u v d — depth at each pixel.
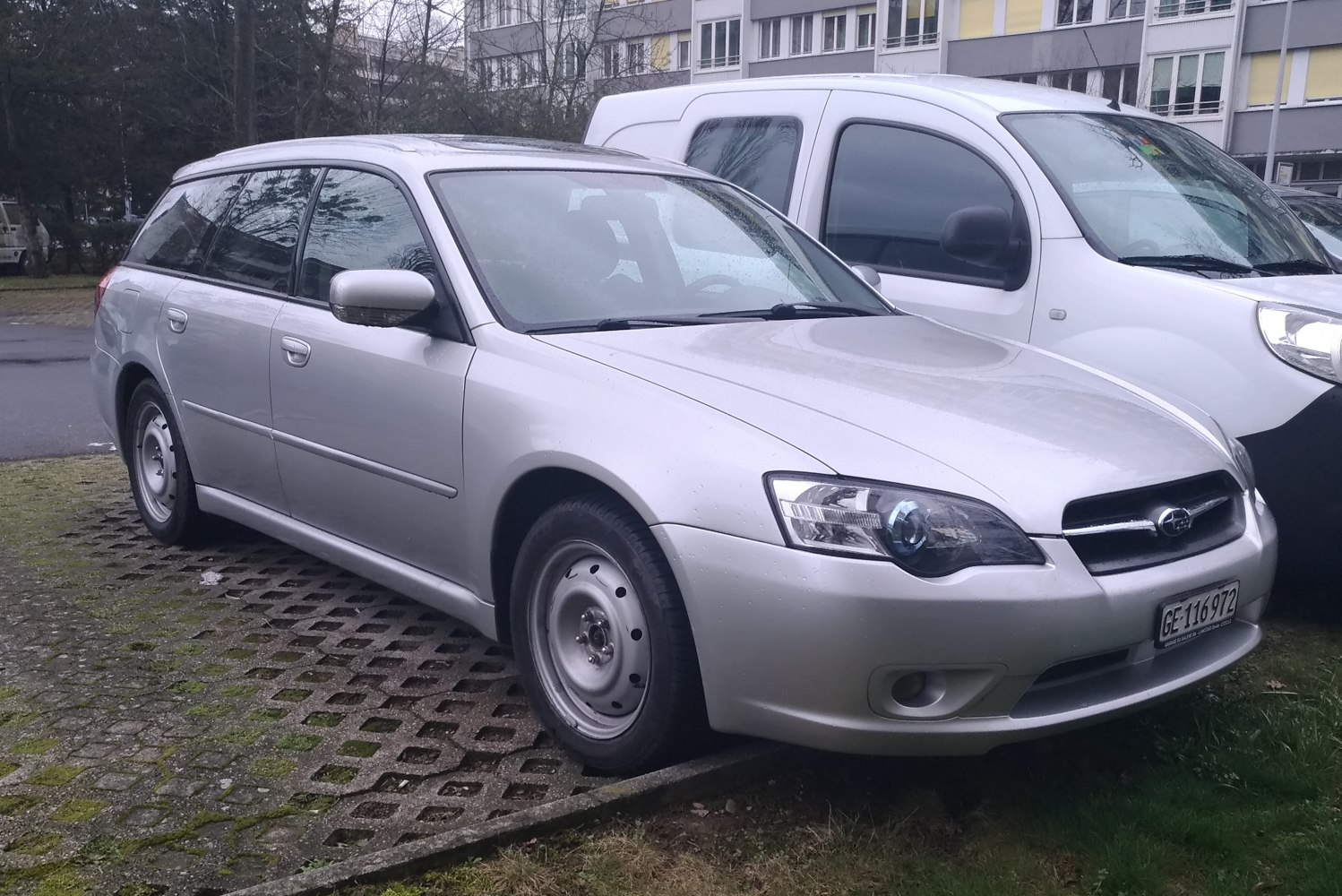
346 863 2.72
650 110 6.93
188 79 28.12
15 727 3.55
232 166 5.34
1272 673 4.00
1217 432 3.63
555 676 3.41
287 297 4.53
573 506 3.28
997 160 5.21
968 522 2.80
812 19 44.59
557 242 4.04
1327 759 3.30
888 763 3.32
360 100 22.44
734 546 2.87
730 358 3.44
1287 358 4.27
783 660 2.81
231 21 21.75
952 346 3.93
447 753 3.44
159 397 5.32
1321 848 2.86
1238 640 3.38
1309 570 4.36
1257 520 3.45
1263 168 38.06
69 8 29.55
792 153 6.04
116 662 4.06
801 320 4.05
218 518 5.35
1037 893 2.74
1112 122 5.66
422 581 3.91
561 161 4.46
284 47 22.19
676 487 2.98
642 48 31.58
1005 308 5.02
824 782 3.20
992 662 2.76
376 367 3.94
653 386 3.23
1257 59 37.25
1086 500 2.95
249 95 15.98
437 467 3.71
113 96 29.72
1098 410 3.39
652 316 3.86
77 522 5.89
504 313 3.70
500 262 3.86
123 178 31.88
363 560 4.19
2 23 28.05
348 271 3.85
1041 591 2.79
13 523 5.86
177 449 5.21
